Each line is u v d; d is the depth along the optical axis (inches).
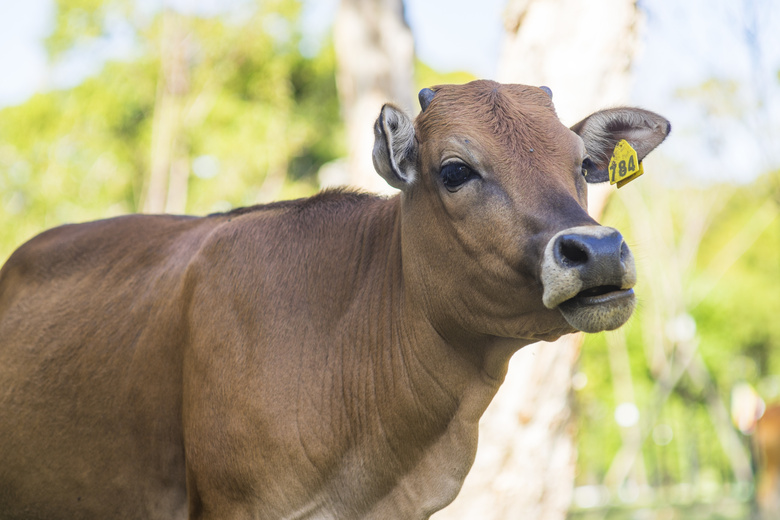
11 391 152.6
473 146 115.3
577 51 212.2
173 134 869.8
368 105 278.4
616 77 214.4
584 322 103.6
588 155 135.0
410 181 121.6
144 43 922.1
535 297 111.4
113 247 157.8
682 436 900.6
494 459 208.1
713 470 894.4
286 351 128.3
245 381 126.6
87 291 153.4
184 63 885.8
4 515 156.3
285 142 932.6
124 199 946.7
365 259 135.3
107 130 930.7
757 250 1135.6
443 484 129.3
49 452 146.9
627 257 101.8
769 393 1004.6
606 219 212.7
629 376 841.5
